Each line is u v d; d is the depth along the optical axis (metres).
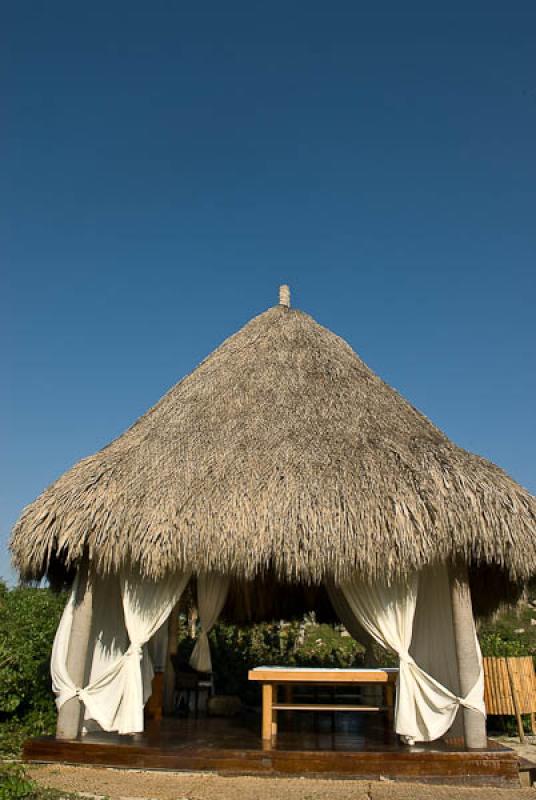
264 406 8.10
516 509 6.26
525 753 7.29
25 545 6.59
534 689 8.62
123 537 6.31
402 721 6.14
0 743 6.93
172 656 9.45
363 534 6.05
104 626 7.41
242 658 12.95
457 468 6.56
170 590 6.83
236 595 11.52
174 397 8.97
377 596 6.57
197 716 8.66
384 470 6.62
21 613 10.30
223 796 4.96
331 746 6.15
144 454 7.35
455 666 6.65
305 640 16.31
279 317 10.34
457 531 6.03
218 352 10.03
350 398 8.23
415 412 8.82
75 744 6.15
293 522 6.14
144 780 5.51
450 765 5.64
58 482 7.20
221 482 6.66
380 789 5.26
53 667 6.67
